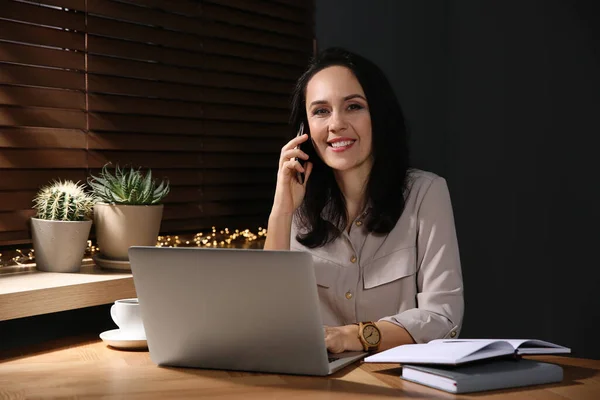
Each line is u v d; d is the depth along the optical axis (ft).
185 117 9.81
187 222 9.89
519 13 11.09
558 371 5.20
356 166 7.04
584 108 10.80
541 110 11.03
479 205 11.43
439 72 11.48
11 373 5.53
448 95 11.48
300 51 11.32
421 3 11.47
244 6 10.39
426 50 11.50
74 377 5.39
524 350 5.35
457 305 6.75
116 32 8.95
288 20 11.06
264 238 10.77
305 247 7.35
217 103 10.19
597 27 10.71
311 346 5.23
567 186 10.93
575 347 10.96
